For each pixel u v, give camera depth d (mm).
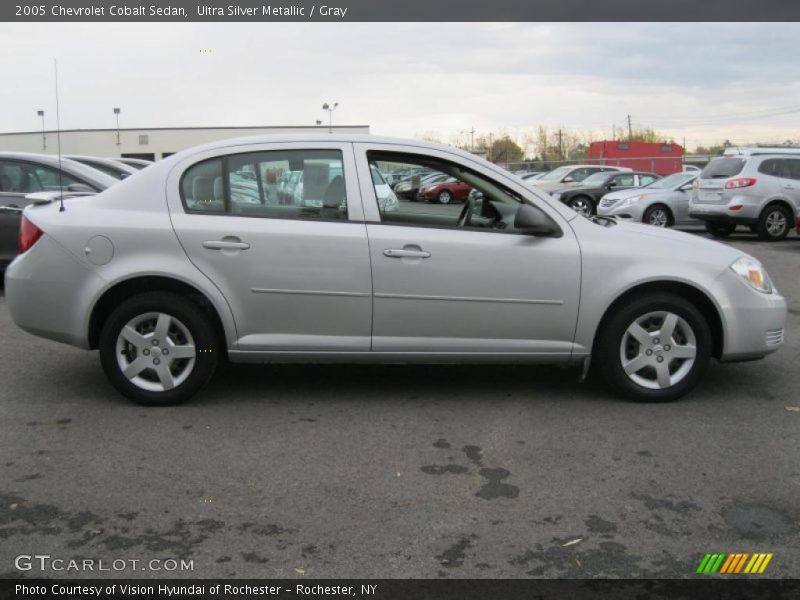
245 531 3145
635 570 2877
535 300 4590
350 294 4500
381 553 2982
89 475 3664
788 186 14305
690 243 4836
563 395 4984
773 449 4062
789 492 3547
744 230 16953
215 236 4449
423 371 5535
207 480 3625
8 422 4367
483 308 4570
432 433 4277
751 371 5578
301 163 4578
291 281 4477
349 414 4586
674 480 3668
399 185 4637
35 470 3715
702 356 4742
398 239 4496
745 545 3070
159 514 3281
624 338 4715
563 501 3439
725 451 4031
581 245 4613
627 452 4016
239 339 4535
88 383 5125
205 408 4652
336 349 4566
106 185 8500
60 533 3109
